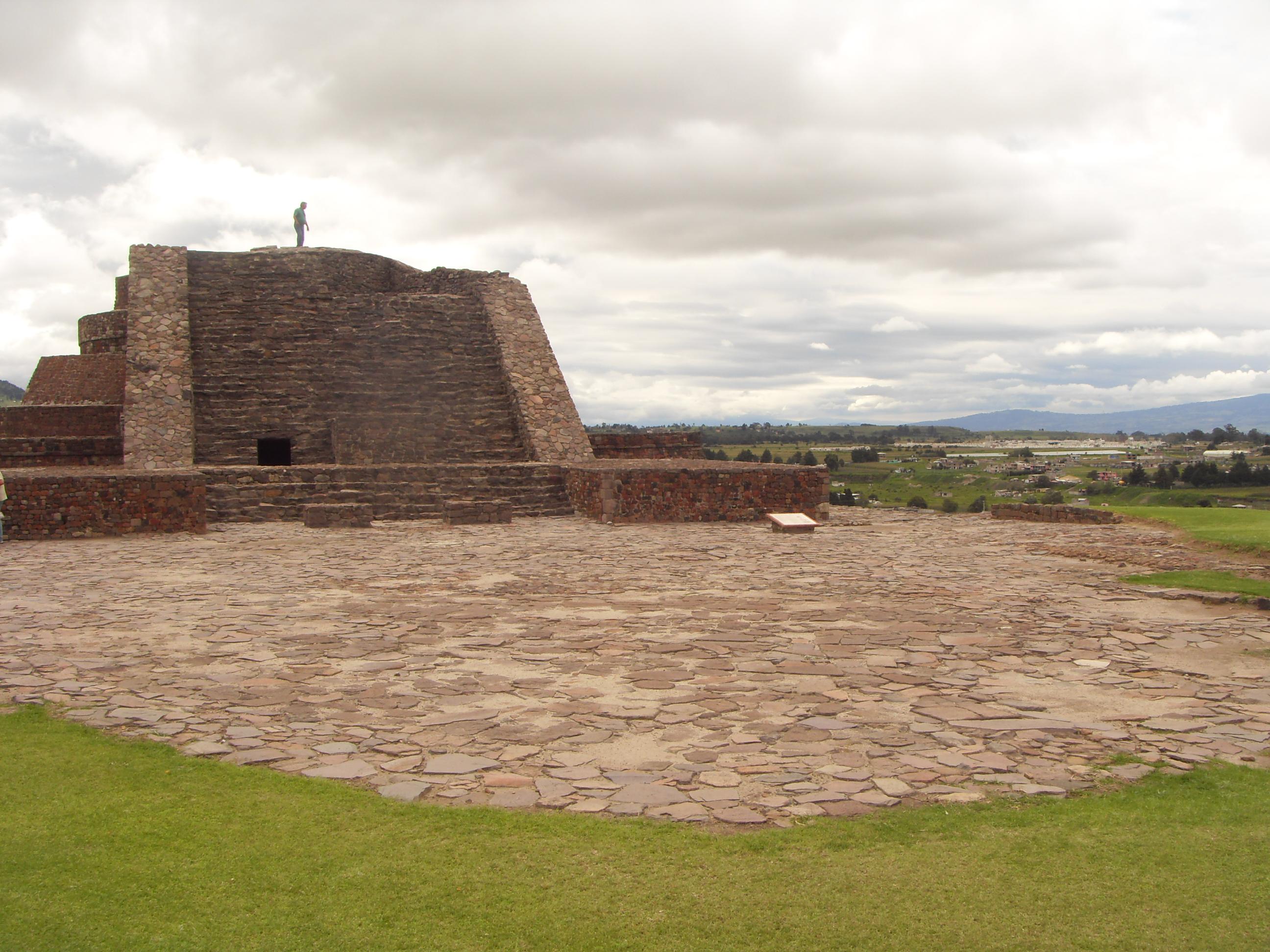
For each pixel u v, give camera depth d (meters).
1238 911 4.25
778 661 8.71
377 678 8.12
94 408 28.50
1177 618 10.62
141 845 4.77
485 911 4.23
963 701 7.48
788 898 4.35
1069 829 5.05
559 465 24.19
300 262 31.22
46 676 8.12
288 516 21.19
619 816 5.23
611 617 10.74
